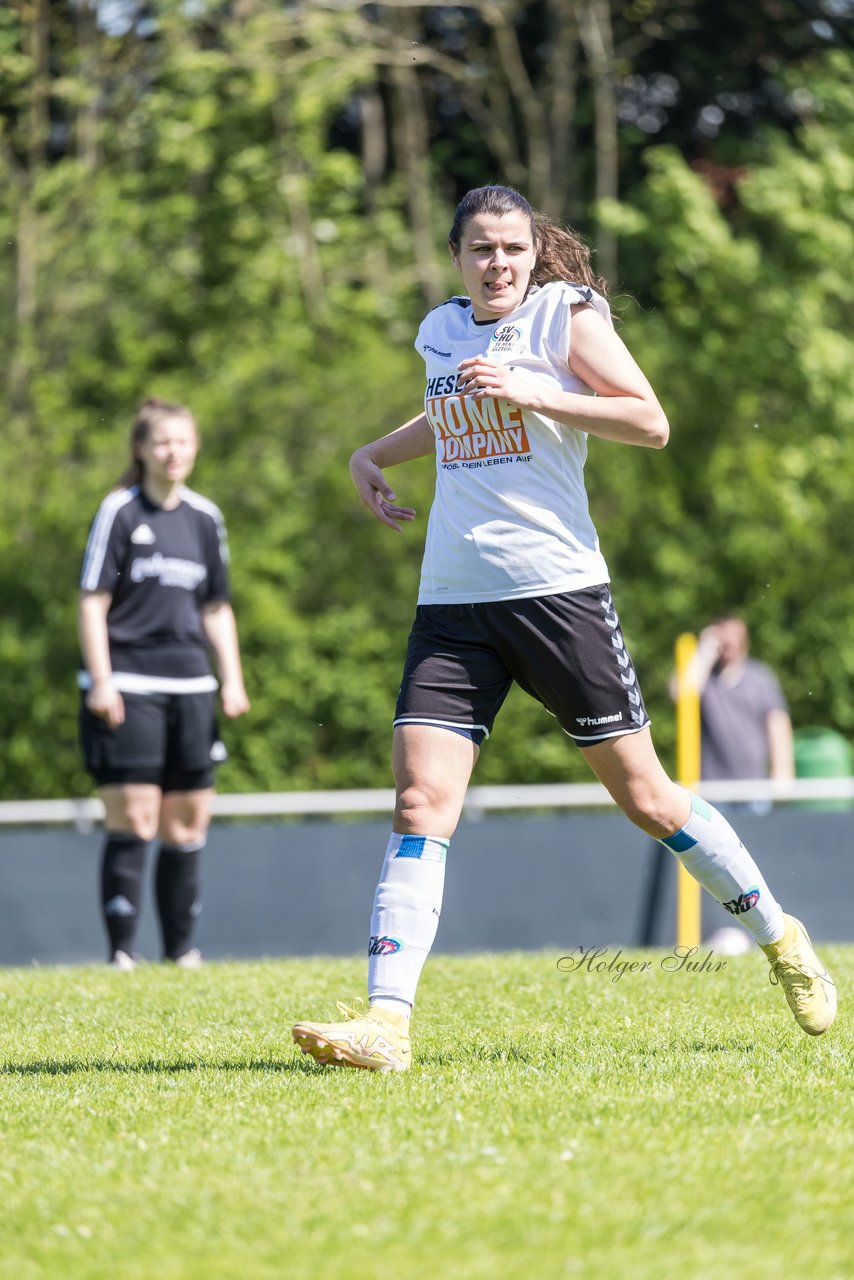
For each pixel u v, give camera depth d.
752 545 54.75
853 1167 10.88
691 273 58.69
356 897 38.44
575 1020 17.41
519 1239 9.50
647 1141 11.52
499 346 14.82
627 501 54.44
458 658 14.75
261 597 50.59
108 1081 14.17
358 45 61.91
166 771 25.97
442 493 14.97
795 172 60.12
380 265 61.88
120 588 25.23
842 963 22.34
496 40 64.50
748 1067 14.24
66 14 54.72
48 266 55.72
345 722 51.12
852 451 58.00
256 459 52.31
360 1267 9.07
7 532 49.50
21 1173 11.03
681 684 38.75
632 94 68.19
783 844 38.28
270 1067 14.84
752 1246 9.39
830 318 62.38
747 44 66.75
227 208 59.00
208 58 56.12
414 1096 13.07
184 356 58.09
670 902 39.31
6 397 54.28
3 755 48.88
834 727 55.81
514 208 14.78
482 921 38.88
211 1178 10.78
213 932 37.53
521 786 50.94
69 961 37.34
